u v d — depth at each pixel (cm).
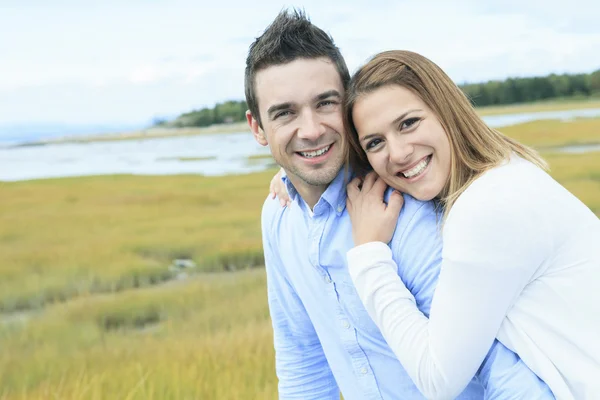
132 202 1717
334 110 183
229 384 437
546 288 157
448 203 164
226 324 665
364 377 192
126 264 1003
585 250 158
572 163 1686
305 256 198
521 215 153
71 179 2234
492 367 162
